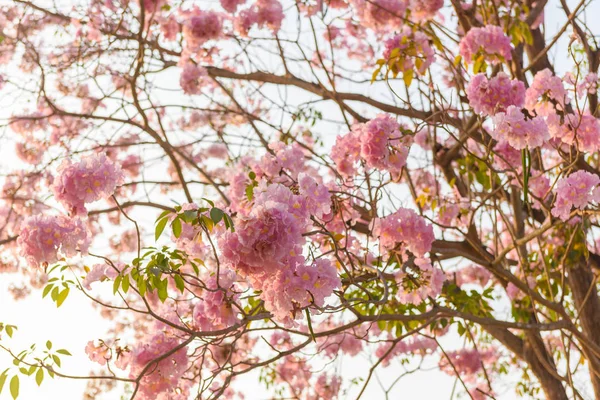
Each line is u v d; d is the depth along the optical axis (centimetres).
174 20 646
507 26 506
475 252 549
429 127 535
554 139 435
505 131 372
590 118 410
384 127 382
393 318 376
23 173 685
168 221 340
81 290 337
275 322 335
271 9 610
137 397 364
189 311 398
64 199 321
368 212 448
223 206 335
